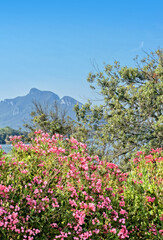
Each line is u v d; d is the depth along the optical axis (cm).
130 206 443
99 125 1070
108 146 998
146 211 443
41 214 338
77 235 340
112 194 429
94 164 482
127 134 981
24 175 366
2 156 388
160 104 945
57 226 340
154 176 506
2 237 295
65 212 357
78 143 496
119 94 1022
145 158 581
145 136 955
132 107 1017
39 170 399
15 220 299
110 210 397
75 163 411
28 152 458
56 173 379
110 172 493
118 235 365
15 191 331
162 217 418
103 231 363
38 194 344
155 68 1117
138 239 419
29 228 323
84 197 385
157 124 878
